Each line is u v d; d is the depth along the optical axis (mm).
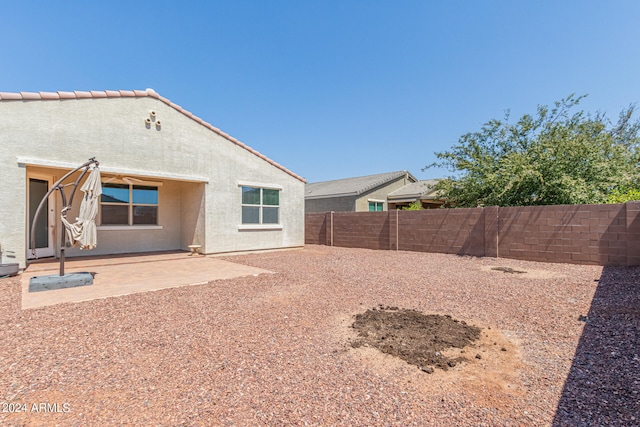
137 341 3754
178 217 12484
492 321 4582
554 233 10031
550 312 4965
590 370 3082
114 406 2496
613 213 9070
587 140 12312
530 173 11766
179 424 2287
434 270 8828
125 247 11164
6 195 7414
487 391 2752
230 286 6578
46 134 8016
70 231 6566
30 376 2914
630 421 2289
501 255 11125
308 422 2326
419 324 4414
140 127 9711
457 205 15656
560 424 2285
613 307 5082
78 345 3607
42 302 5180
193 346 3650
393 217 14078
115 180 9641
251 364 3238
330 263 10055
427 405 2549
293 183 14125
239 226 12062
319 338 3926
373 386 2832
